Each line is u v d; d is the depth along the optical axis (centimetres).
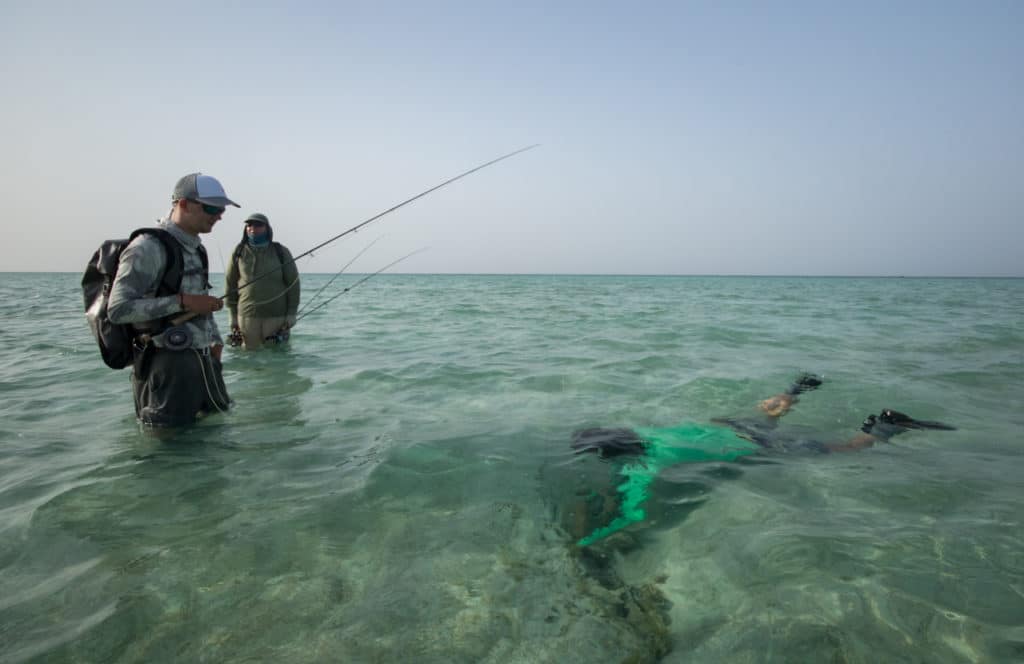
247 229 750
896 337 933
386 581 223
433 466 343
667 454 364
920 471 343
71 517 271
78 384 564
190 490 304
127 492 301
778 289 3503
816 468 348
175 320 384
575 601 213
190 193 368
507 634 194
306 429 416
